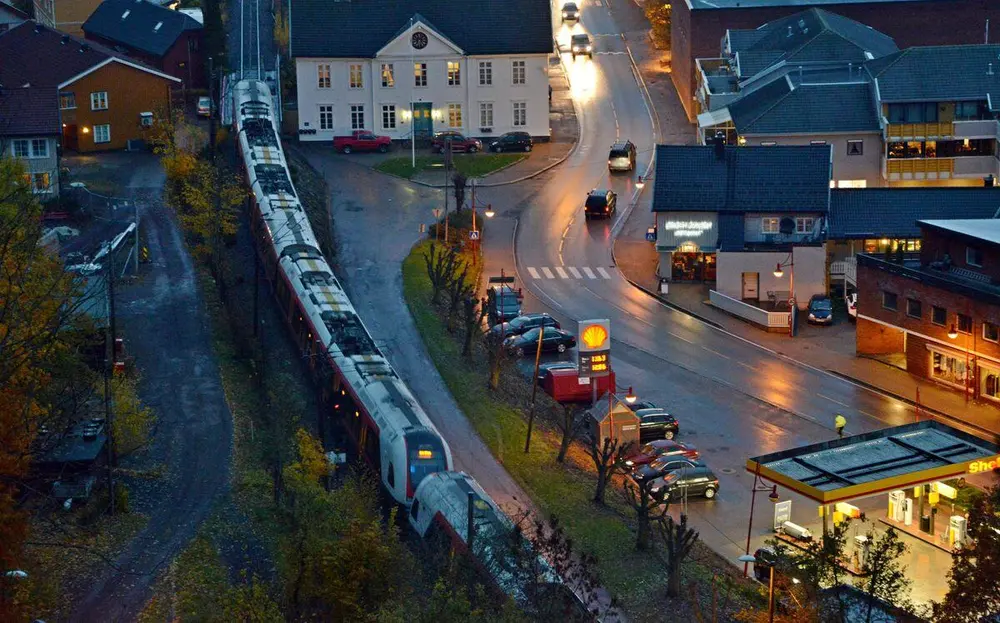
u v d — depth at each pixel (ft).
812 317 327.47
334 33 431.43
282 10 536.42
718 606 197.26
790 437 268.21
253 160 355.97
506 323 312.71
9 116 351.67
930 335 292.40
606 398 259.60
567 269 356.79
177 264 324.19
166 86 419.74
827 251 345.72
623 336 318.65
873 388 291.99
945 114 374.63
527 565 179.73
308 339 268.21
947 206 344.90
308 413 256.32
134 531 202.49
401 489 215.51
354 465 235.81
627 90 483.92
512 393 276.62
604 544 214.69
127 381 237.04
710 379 296.10
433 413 261.24
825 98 382.01
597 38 535.19
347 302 274.16
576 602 177.06
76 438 213.25
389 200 390.21
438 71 432.25
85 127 414.00
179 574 189.88
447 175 371.15
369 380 239.50
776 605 186.50
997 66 376.68
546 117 438.40
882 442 232.53
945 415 278.46
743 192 347.36
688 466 243.40
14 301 186.29
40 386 199.52
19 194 229.66
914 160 375.04
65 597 182.91
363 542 169.89
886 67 379.55
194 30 475.72
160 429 240.53
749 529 220.23
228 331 288.10
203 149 391.24
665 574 206.18
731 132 404.36
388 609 160.45
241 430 242.37
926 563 218.59
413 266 340.80
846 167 380.99
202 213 326.65
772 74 411.54
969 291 281.95
